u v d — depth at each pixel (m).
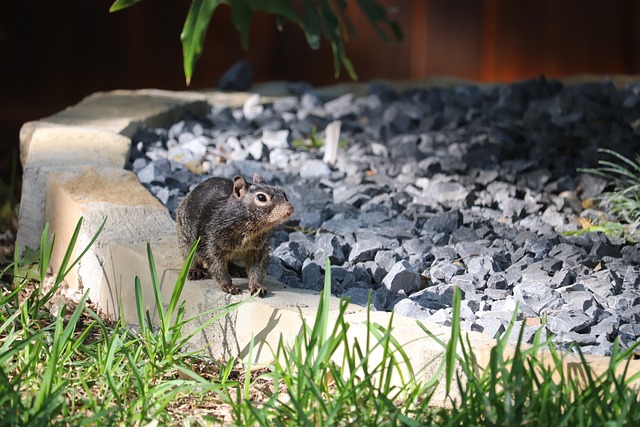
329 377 5.05
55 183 7.17
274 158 9.13
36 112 12.21
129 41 12.33
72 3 12.12
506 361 4.44
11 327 5.74
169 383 4.78
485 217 7.67
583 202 8.05
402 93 11.78
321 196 8.00
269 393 5.07
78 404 4.79
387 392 4.54
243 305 5.51
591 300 5.66
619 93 11.33
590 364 4.61
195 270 5.96
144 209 6.81
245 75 11.95
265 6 8.24
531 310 5.59
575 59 13.48
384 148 9.48
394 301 5.89
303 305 5.45
